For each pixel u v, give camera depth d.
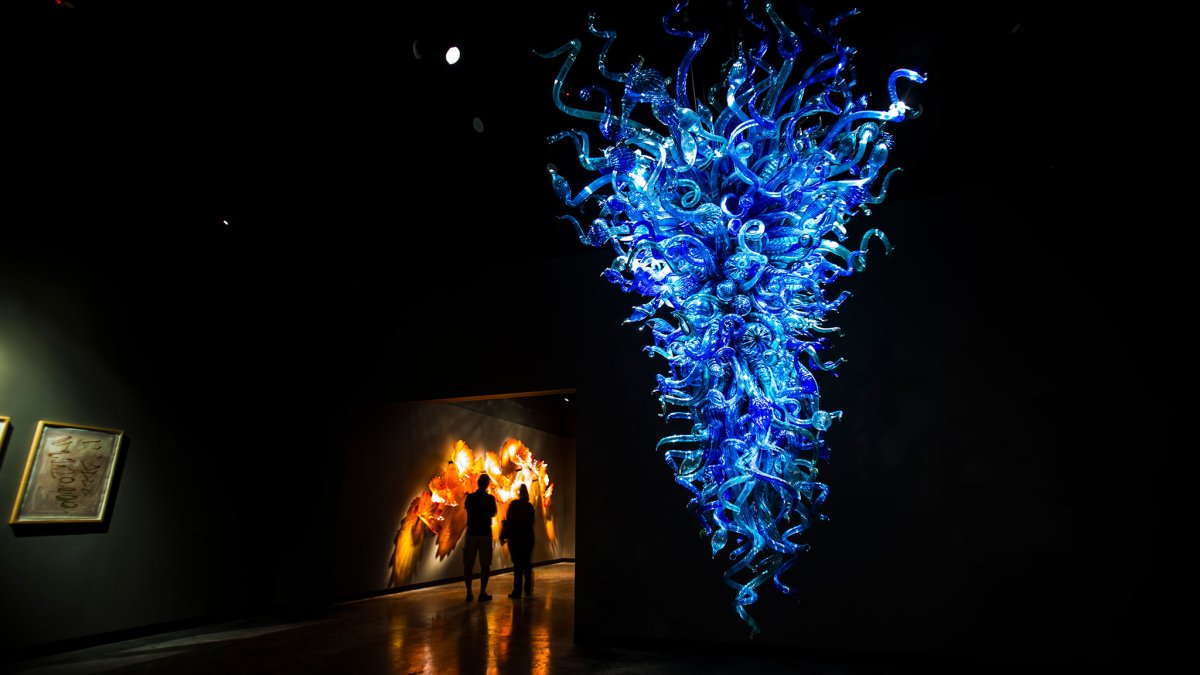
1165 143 3.91
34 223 4.72
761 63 2.81
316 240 6.39
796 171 2.74
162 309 5.64
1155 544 3.65
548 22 3.83
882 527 4.18
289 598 6.17
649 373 5.02
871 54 3.90
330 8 3.86
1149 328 3.86
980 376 4.16
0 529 4.31
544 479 10.81
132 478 5.20
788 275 2.94
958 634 3.90
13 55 4.22
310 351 6.67
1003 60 3.89
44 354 4.71
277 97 4.60
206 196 5.74
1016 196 4.29
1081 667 3.66
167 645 4.75
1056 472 3.90
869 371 4.41
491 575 8.94
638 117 4.55
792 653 4.20
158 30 4.04
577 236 5.63
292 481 6.47
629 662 4.15
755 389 2.79
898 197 4.62
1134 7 3.48
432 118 4.77
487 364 5.70
